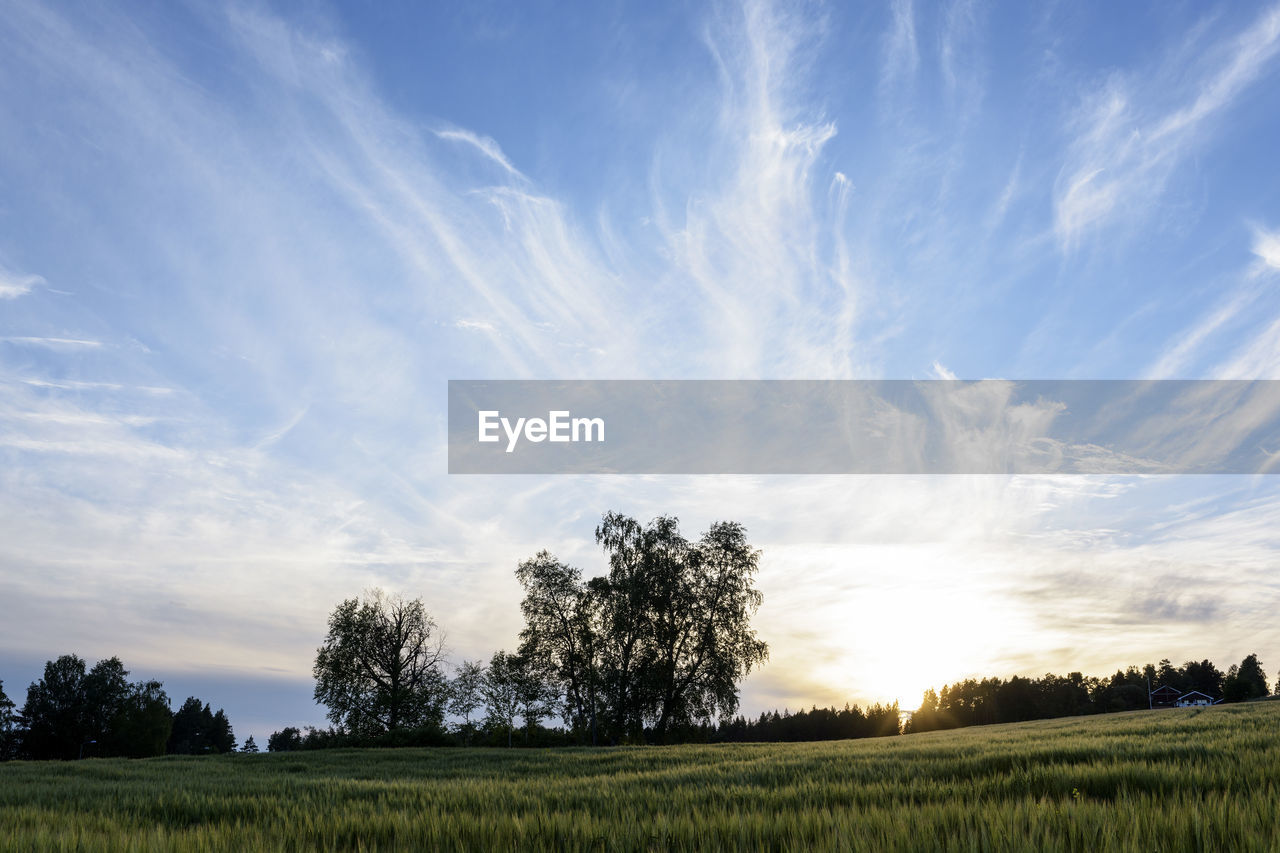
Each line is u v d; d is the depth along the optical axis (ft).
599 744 182.70
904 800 26.84
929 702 533.96
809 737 480.23
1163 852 15.34
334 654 199.82
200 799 35.17
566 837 20.38
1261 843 14.64
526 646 186.50
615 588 180.04
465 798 32.09
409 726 193.06
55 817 29.32
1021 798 25.07
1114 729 81.61
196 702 492.95
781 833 19.57
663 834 19.76
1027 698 484.74
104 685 336.49
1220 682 494.59
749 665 174.91
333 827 23.89
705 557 181.16
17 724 322.96
